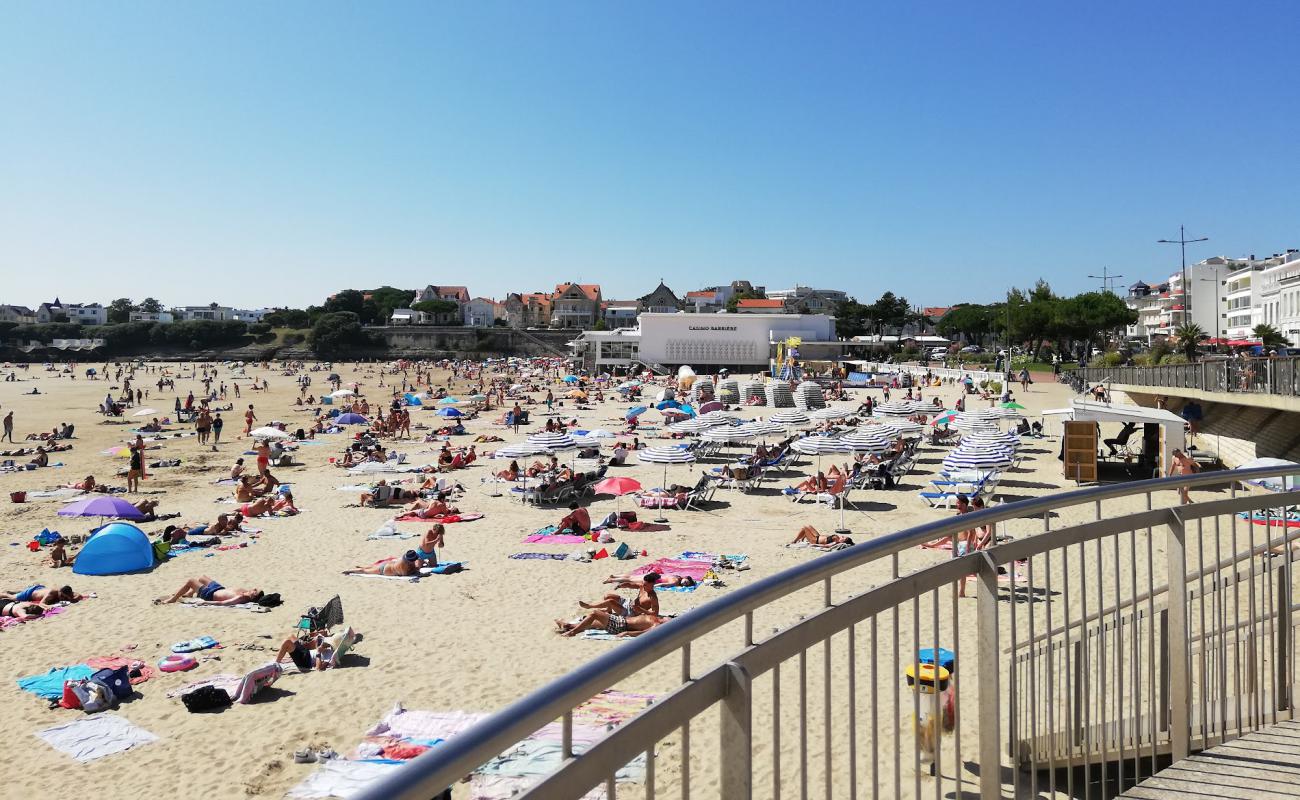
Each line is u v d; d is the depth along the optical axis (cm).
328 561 2012
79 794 962
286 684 1256
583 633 1462
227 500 2895
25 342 17550
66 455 4144
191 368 14175
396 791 150
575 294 18588
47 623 1565
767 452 3372
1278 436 2609
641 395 8069
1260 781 419
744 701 245
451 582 1812
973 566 364
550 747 927
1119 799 409
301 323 18188
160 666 1330
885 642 1190
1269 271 9488
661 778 864
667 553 2056
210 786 969
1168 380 3634
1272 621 511
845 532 2278
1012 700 391
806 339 12075
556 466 3306
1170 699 484
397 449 4359
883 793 782
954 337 16338
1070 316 10100
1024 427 4297
